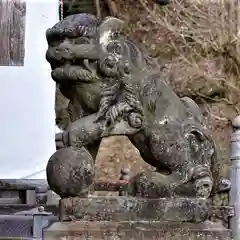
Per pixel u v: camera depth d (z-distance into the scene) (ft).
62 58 14.29
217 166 15.40
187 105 15.55
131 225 13.96
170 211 14.30
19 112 28.81
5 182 23.67
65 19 14.52
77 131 14.32
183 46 45.96
